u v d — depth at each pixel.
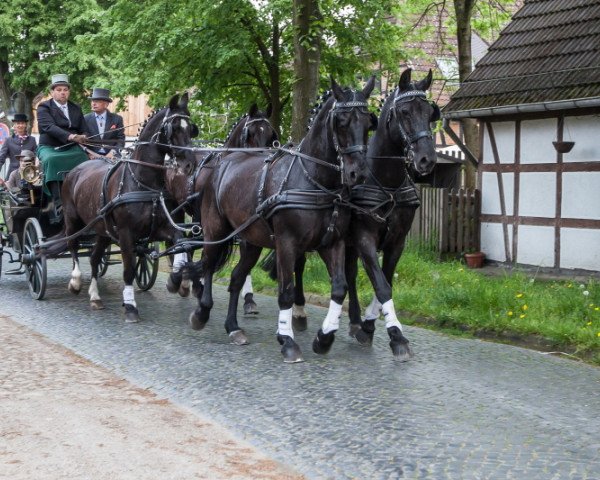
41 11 28.50
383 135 8.18
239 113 21.23
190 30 18.33
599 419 6.28
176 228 10.21
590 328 8.83
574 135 13.51
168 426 6.05
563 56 13.86
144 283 12.71
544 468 5.23
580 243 13.50
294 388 7.11
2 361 7.99
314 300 11.90
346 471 5.18
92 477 5.00
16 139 13.69
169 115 10.00
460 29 18.33
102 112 12.76
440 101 26.89
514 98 13.73
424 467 5.24
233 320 9.08
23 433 5.80
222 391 7.02
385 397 6.83
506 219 14.70
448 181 21.31
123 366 7.91
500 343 9.15
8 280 14.14
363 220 8.24
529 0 15.91
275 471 5.18
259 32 19.33
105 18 19.41
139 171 10.41
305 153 8.02
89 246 12.42
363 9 15.22
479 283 11.44
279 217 7.98
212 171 9.48
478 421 6.20
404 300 10.80
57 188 12.13
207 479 5.02
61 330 9.66
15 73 29.69
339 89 7.54
